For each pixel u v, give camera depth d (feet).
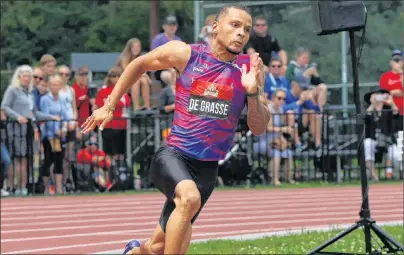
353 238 41.55
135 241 28.60
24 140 67.00
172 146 26.68
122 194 67.56
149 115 70.49
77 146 68.80
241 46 26.30
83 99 70.33
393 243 35.42
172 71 69.97
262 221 50.78
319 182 73.10
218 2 79.61
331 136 75.77
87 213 55.67
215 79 26.37
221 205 58.85
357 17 35.83
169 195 26.14
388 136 74.43
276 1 81.25
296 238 41.88
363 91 80.79
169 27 71.82
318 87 74.49
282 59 75.46
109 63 85.81
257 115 26.23
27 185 67.41
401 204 58.59
